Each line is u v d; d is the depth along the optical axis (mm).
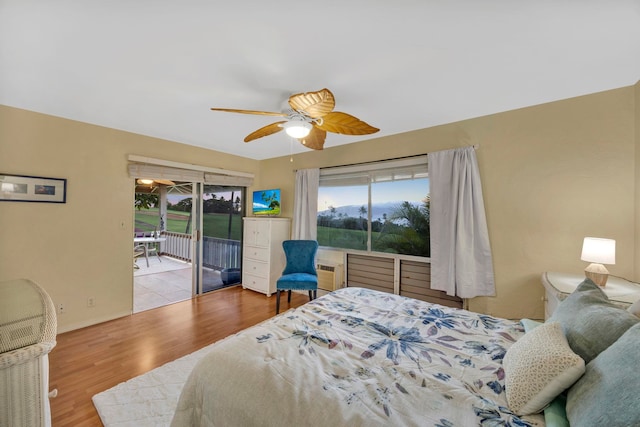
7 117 2393
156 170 3391
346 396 971
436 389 1021
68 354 2297
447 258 2795
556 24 1371
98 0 1200
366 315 1779
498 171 2559
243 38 1487
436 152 2869
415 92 2135
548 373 890
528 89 2092
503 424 848
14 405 699
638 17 1303
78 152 2793
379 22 1362
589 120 2162
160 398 1757
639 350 699
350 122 2043
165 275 4945
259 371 1116
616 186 2074
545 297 2254
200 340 2594
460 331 1530
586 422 701
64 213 2713
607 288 1773
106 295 3006
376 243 3482
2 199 2367
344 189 3779
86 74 1859
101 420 1575
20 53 1609
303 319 1689
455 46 1562
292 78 1908
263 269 4055
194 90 2088
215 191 4297
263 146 3844
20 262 2469
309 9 1268
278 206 4324
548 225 2338
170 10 1269
